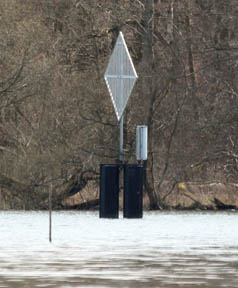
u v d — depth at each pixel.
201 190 125.75
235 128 127.06
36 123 123.25
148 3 126.56
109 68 95.81
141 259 44.75
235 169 126.25
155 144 124.75
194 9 128.88
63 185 122.12
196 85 127.94
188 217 92.94
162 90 125.12
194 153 125.81
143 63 124.62
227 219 88.81
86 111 122.56
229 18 129.38
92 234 63.81
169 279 36.53
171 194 125.31
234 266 41.47
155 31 127.44
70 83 123.44
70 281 35.69
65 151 121.56
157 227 72.81
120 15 125.75
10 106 123.25
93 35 125.62
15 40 123.06
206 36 129.00
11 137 122.56
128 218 83.25
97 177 122.75
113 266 41.41
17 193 121.25
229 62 129.00
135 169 82.00
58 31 125.75
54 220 83.94
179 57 126.56
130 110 123.25
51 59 123.62
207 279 36.50
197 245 54.00
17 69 122.62
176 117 125.44
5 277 36.94
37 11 124.62
